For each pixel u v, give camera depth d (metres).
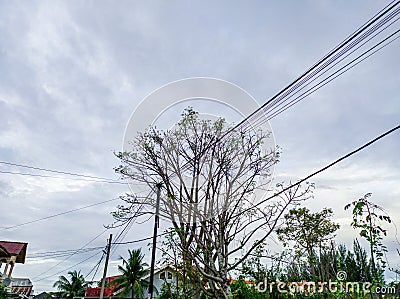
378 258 4.93
